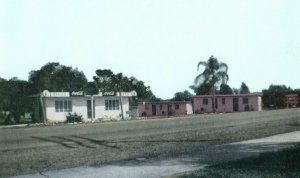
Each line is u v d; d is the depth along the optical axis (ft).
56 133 81.46
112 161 41.29
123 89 202.18
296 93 222.07
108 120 136.56
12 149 55.31
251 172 31.65
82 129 91.35
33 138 70.95
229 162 37.06
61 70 246.47
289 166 33.65
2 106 136.36
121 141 63.52
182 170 34.58
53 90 232.94
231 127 86.53
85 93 143.54
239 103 197.47
